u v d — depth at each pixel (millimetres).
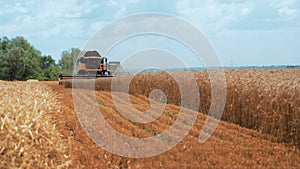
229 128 12102
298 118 10234
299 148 9758
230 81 15109
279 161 8117
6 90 17016
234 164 7605
